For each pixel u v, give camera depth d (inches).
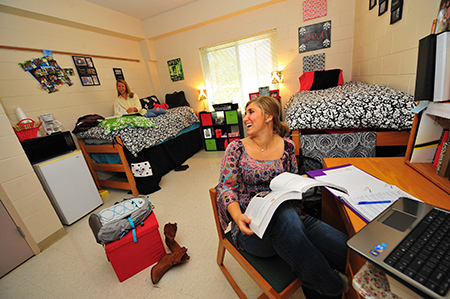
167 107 158.6
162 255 57.8
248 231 27.5
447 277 13.2
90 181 90.7
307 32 124.9
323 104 68.7
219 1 132.5
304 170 72.0
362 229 19.2
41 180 76.4
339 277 26.6
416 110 30.6
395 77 68.5
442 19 26.9
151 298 46.6
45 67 99.3
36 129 78.8
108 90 134.3
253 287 45.6
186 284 48.7
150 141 100.2
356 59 111.7
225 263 53.0
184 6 141.0
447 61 24.6
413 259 15.1
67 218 80.9
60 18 101.1
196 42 152.5
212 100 165.6
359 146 65.7
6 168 62.7
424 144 31.6
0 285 56.4
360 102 63.5
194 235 65.1
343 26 117.6
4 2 81.2
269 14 129.3
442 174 27.5
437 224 17.9
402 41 63.6
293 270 28.2
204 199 86.6
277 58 135.5
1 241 60.0
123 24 138.8
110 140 92.7
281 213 27.7
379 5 79.7
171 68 167.0
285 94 141.6
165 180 111.5
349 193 27.5
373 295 16.9
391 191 27.0
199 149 167.0
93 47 124.4
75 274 56.9
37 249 67.4
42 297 50.9
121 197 101.5
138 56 160.7
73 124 111.9
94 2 117.3
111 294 49.1
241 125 150.9
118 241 49.9
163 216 77.4
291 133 74.5
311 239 32.6
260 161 36.4
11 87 87.5
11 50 87.7
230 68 153.4
